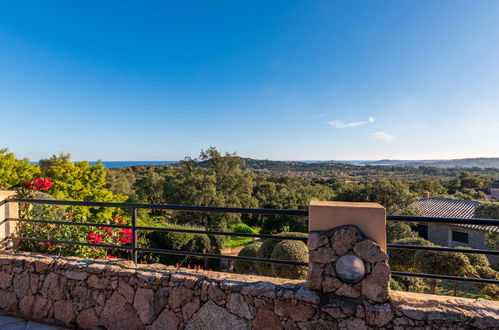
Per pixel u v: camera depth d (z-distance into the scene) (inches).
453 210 678.5
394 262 277.3
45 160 682.8
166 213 867.4
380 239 64.5
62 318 86.0
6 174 314.5
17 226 112.3
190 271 81.7
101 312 82.3
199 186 829.2
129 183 1100.5
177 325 75.0
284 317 66.7
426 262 247.1
